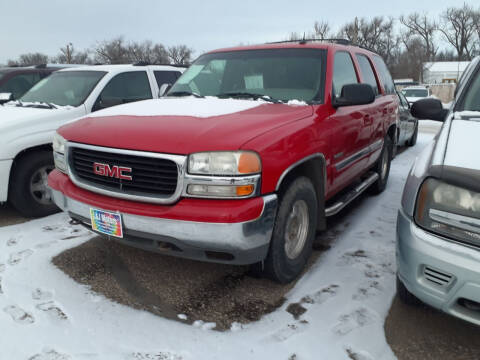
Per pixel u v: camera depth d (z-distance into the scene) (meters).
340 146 3.39
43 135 4.09
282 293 2.75
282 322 2.43
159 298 2.69
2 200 3.87
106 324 2.39
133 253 3.35
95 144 2.61
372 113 4.27
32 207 4.08
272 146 2.43
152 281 2.91
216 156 2.28
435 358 2.16
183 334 2.31
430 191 1.97
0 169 3.80
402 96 8.77
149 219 2.38
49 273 2.98
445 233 1.91
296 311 2.55
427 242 1.94
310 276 2.98
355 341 2.27
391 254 3.33
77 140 2.73
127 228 2.49
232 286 2.85
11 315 2.45
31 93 5.43
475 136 2.27
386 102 4.93
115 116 2.93
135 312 2.52
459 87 3.17
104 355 2.12
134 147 2.43
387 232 3.83
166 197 2.38
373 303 2.62
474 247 1.83
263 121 2.64
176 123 2.58
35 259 3.20
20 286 2.79
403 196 2.23
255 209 2.30
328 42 3.92
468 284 1.83
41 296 2.67
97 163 2.62
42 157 4.09
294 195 2.69
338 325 2.40
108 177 2.60
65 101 5.01
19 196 3.97
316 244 3.56
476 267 1.80
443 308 1.98
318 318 2.47
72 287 2.80
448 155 2.10
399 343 2.27
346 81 3.82
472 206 1.84
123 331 2.33
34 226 3.92
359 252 3.38
